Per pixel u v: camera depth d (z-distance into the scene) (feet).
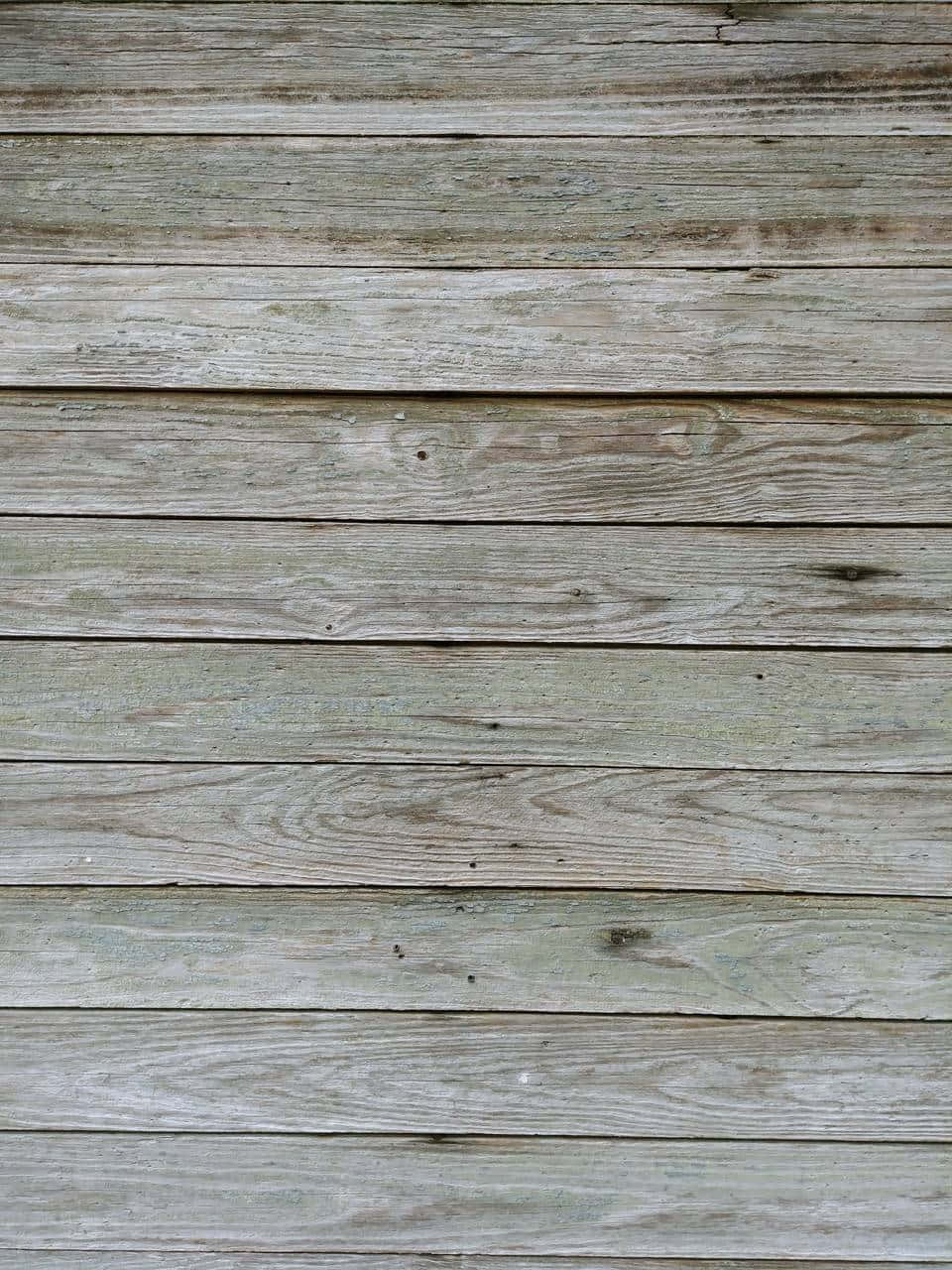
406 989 4.24
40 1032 4.25
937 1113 4.24
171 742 4.21
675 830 4.22
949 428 4.18
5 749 4.21
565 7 4.13
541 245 4.17
